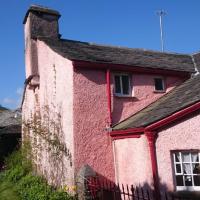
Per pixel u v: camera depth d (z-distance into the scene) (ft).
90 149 36.81
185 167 32.40
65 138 38.55
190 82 43.37
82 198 33.24
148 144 32.35
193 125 32.04
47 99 44.70
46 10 48.21
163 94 44.01
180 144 31.99
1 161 71.97
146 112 38.50
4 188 47.70
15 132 75.82
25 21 50.90
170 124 32.30
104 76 39.45
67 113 38.24
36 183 44.16
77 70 37.55
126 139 35.45
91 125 37.40
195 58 54.24
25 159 54.44
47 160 44.47
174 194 31.17
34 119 50.24
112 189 32.04
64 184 38.17
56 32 48.44
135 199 32.99
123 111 40.27
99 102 38.45
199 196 29.99
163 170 31.83
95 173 34.50
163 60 49.24
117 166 37.06
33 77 47.37
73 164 35.94
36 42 47.67
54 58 41.98
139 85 42.24
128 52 49.11
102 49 46.80
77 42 48.37
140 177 33.24
